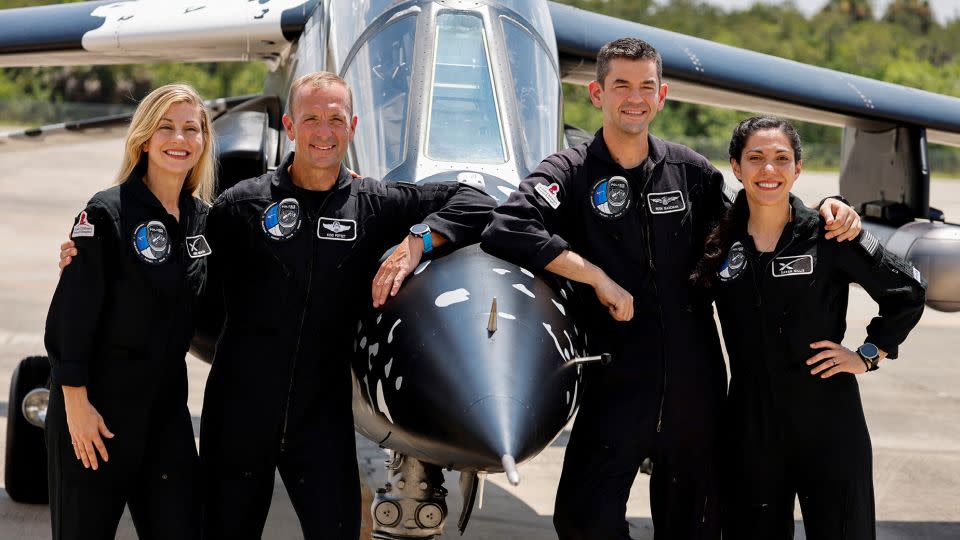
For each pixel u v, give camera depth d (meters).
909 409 10.30
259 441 3.98
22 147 8.59
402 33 5.11
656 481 4.24
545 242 4.00
